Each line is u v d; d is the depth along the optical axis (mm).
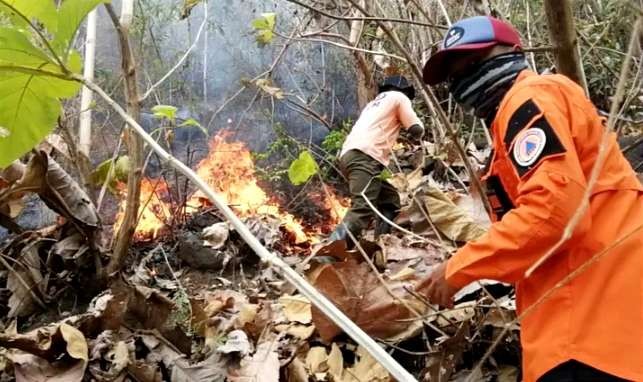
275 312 2762
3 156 1251
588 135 1510
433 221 2867
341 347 2572
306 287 854
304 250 4258
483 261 1500
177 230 4254
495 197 1657
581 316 1449
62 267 3475
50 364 2418
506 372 2385
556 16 1673
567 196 1381
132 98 3180
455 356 2275
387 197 3957
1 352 2453
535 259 1455
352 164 3885
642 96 3135
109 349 2535
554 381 1473
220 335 2582
